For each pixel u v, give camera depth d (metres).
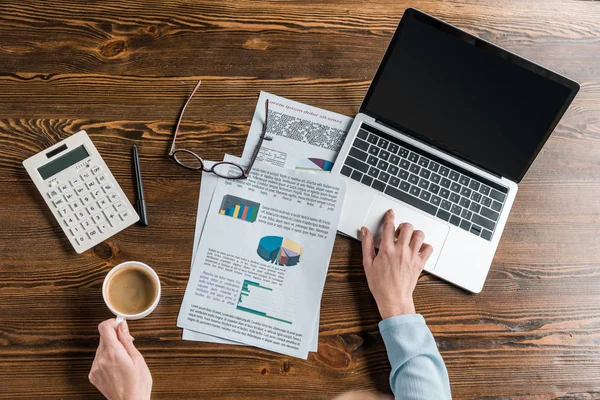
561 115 0.74
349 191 0.82
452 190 0.83
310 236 0.81
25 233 0.78
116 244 0.79
